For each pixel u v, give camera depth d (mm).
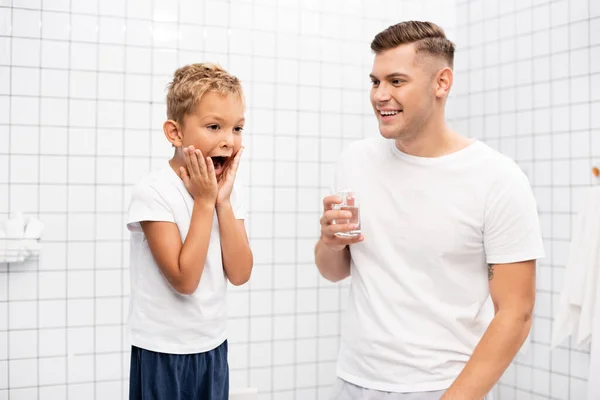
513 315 1335
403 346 1417
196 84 1375
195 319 1406
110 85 2584
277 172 2848
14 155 2465
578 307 2346
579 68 2502
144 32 2629
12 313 2467
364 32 3012
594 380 2197
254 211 2809
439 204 1417
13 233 2271
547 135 2645
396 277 1451
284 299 2867
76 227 2545
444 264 1426
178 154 1443
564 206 2564
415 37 1366
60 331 2527
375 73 1394
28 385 2486
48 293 2510
